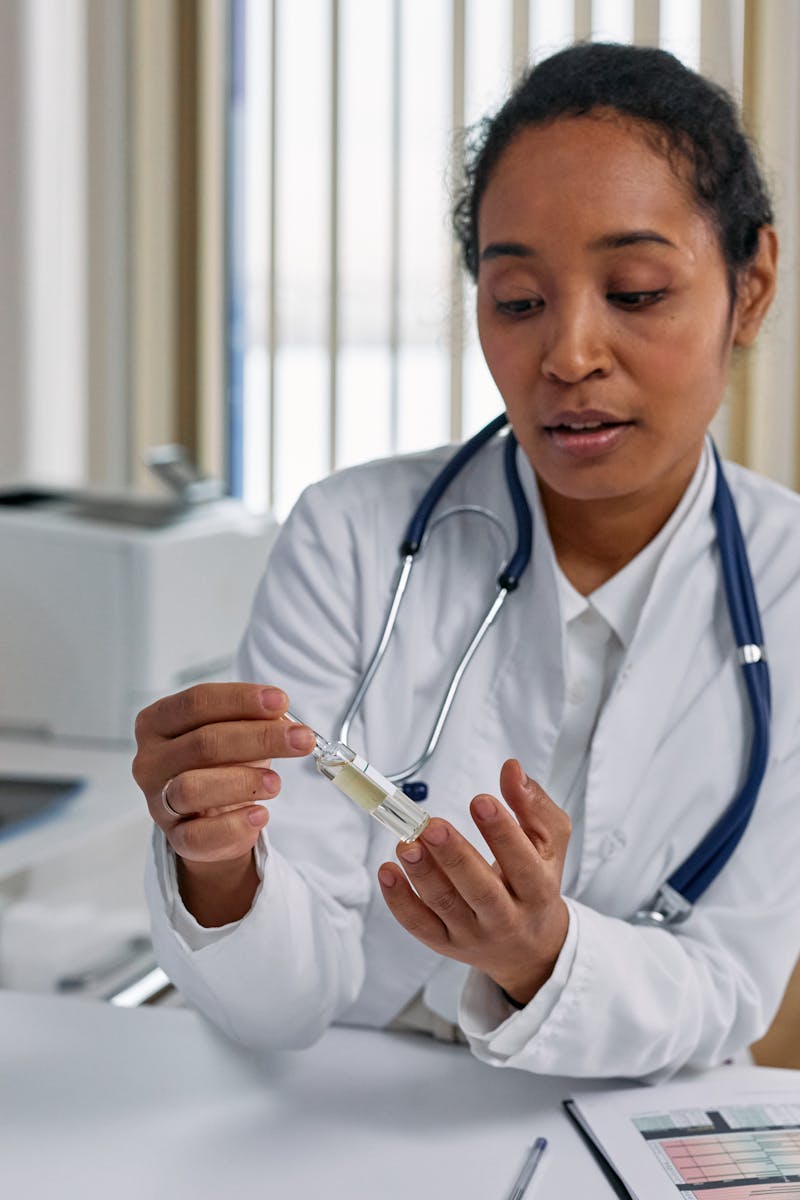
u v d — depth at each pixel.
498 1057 0.92
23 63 3.03
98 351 3.06
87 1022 1.03
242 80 2.99
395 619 1.10
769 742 1.03
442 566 1.13
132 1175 0.83
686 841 1.05
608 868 1.05
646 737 1.05
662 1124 0.89
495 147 0.98
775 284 1.06
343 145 2.86
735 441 2.57
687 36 2.55
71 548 1.99
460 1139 0.88
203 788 0.84
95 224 3.03
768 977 1.01
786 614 1.07
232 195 3.03
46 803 1.65
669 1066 0.96
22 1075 0.95
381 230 2.85
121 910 1.57
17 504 2.17
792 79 2.49
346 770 0.84
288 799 1.05
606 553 1.09
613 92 0.93
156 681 2.00
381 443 2.90
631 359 0.93
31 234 3.07
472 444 1.14
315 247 2.91
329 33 2.84
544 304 0.95
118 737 2.01
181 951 0.93
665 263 0.92
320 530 1.13
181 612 2.04
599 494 0.97
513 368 0.96
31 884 1.58
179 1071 0.96
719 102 0.98
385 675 1.10
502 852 0.81
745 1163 0.85
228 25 2.97
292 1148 0.86
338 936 1.00
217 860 0.87
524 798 0.84
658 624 1.07
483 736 1.09
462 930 0.84
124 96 3.00
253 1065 0.97
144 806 1.72
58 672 2.02
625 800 1.05
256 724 0.85
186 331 3.00
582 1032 0.90
